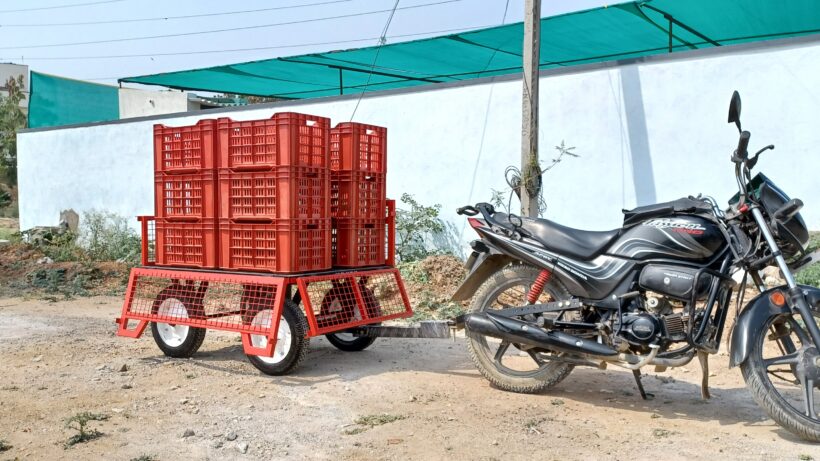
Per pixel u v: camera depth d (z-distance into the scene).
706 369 4.63
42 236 15.68
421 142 11.42
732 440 4.27
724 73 8.87
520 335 5.04
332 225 6.28
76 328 7.89
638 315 4.66
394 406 4.95
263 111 13.18
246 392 5.31
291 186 5.57
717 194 8.95
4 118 50.56
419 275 10.06
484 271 5.48
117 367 6.06
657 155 9.35
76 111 20.59
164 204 6.36
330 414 4.77
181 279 6.34
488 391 5.32
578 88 9.91
